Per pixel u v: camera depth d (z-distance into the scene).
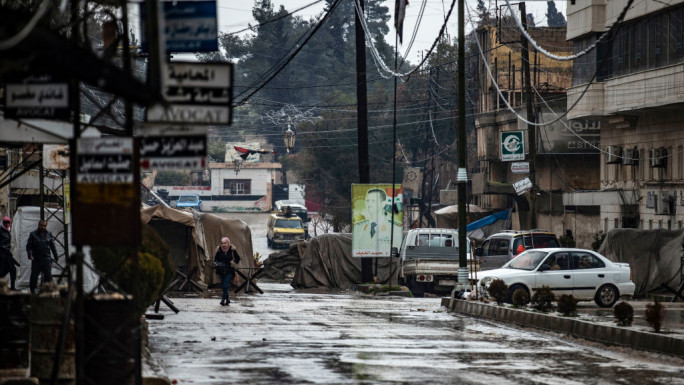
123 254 29.47
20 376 25.20
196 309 59.22
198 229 82.12
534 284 64.12
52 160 37.28
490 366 33.84
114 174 21.23
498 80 142.75
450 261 85.38
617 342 42.59
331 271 92.75
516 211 135.00
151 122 22.55
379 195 88.50
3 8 15.84
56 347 23.22
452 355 36.97
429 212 160.25
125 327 23.25
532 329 50.66
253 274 81.38
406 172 192.00
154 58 19.45
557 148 118.12
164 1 26.86
